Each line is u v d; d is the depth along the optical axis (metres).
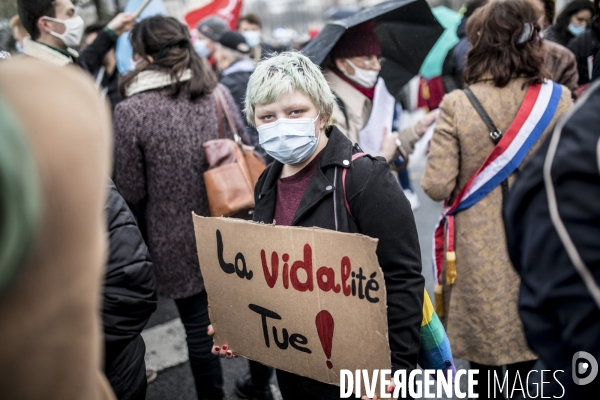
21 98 0.55
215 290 1.53
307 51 2.51
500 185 1.83
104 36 3.21
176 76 2.18
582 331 0.75
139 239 1.36
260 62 1.51
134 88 2.20
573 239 0.75
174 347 3.08
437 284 2.08
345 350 1.32
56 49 2.41
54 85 0.60
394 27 2.74
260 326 1.46
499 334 1.88
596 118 0.78
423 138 2.69
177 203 2.22
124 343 1.35
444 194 1.92
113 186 1.38
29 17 2.36
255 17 5.54
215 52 4.48
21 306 0.53
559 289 0.76
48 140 0.55
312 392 1.48
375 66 2.49
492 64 1.81
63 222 0.55
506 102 1.80
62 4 2.36
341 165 1.41
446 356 1.51
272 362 1.47
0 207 0.48
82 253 0.58
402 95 5.44
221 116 2.33
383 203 1.36
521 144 1.77
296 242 1.32
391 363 1.36
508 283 1.87
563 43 3.76
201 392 2.36
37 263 0.53
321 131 1.53
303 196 1.45
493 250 1.85
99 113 0.64
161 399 2.64
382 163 1.42
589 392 0.79
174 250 2.24
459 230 1.92
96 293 0.62
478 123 1.82
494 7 1.79
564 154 0.78
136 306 1.32
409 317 1.37
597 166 0.74
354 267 1.24
